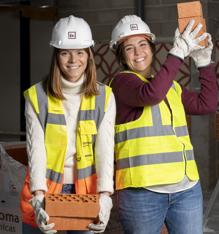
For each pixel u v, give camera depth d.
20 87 10.19
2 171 3.97
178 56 2.81
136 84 2.82
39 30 9.86
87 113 2.73
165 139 2.87
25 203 2.79
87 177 2.75
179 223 2.88
